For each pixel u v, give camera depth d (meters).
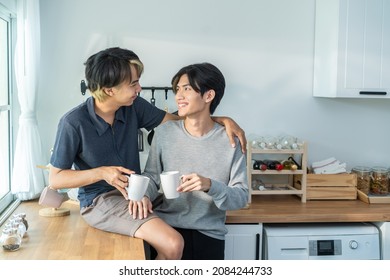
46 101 3.25
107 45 3.26
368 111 3.53
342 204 3.20
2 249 2.06
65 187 2.19
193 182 2.10
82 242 2.15
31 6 2.86
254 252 2.94
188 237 2.39
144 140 3.27
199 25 3.31
